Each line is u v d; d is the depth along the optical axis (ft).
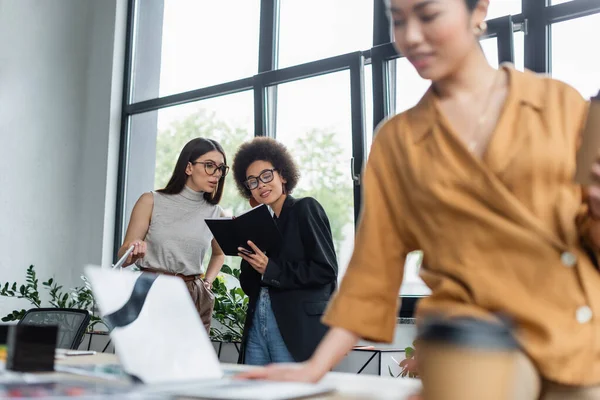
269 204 8.87
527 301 2.47
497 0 11.75
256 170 8.79
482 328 1.63
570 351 2.34
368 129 13.34
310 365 3.00
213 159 10.57
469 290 2.60
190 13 17.24
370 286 3.05
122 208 17.57
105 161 17.54
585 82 10.75
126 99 17.89
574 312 2.43
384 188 3.09
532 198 2.59
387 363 11.30
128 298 2.96
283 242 8.28
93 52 18.40
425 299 2.79
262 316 8.28
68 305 16.01
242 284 8.70
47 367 3.21
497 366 1.61
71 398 1.98
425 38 2.74
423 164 2.81
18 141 16.96
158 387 2.56
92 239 17.46
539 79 2.83
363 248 3.10
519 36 11.41
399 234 3.09
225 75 16.22
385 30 13.26
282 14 15.21
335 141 13.79
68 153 17.84
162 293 3.11
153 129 17.49
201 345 3.11
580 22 10.84
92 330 15.23
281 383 2.83
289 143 14.56
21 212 16.80
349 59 13.48
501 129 2.68
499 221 2.55
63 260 17.42
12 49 17.12
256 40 15.80
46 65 17.63
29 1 17.51
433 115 2.87
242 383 2.79
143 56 17.99
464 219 2.64
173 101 16.93
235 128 15.81
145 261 10.36
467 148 2.68
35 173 17.15
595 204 2.31
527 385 2.31
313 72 14.14
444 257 2.72
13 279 16.49
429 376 1.66
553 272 2.47
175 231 10.39
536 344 2.37
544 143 2.62
